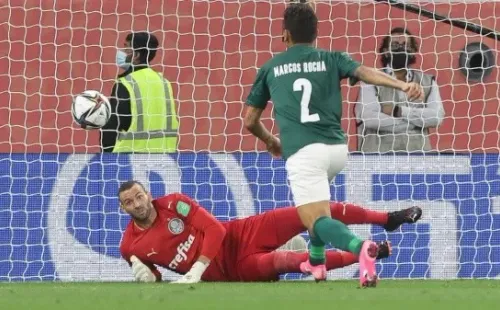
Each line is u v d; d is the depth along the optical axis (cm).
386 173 3791
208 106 4294
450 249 3791
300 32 2783
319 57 2756
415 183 3797
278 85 2764
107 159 3750
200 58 4334
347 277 3688
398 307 2125
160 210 3212
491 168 3809
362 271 2600
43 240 3734
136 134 3897
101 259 3738
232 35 4350
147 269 3234
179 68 4322
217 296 2391
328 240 2638
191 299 2309
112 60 4369
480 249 3797
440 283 3278
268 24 4366
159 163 3762
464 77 4372
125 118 3894
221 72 4334
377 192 3784
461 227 3797
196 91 4300
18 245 3728
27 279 3722
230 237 3269
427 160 3800
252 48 4356
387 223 3325
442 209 3794
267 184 3775
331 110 2733
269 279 3259
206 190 3762
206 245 3155
